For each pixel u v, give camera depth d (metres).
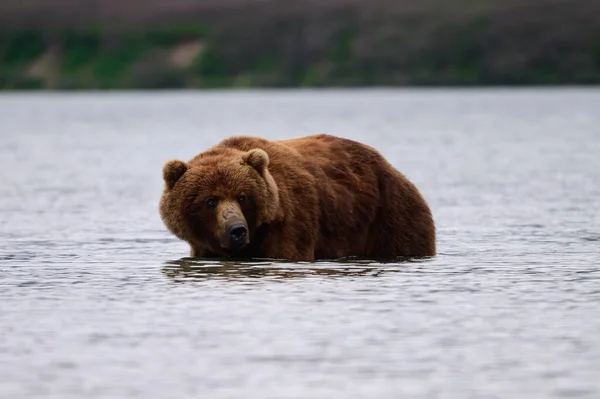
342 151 42.03
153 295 34.75
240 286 35.84
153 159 107.75
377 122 195.25
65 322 31.11
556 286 36.12
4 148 126.75
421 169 91.12
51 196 70.69
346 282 36.56
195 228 39.00
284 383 25.44
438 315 31.69
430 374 26.05
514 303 33.31
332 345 28.45
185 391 24.95
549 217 57.22
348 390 24.97
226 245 37.47
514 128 165.50
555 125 172.38
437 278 37.56
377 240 42.12
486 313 31.94
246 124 195.12
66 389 25.09
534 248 45.59
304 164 40.56
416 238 42.38
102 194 72.44
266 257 39.78
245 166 38.69
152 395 24.69
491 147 119.31
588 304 33.16
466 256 42.94
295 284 36.06
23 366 26.81
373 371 26.28
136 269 40.19
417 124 185.12
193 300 33.81
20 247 47.03
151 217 59.41
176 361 27.14
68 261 42.56
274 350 28.03
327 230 40.56
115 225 55.62
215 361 27.12
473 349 28.05
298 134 158.38
